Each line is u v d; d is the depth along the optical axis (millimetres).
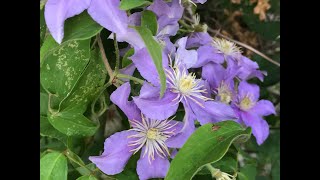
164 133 190
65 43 160
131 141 186
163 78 158
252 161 258
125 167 190
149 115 177
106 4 160
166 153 191
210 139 165
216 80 225
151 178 189
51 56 170
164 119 190
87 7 158
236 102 249
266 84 306
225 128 169
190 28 236
